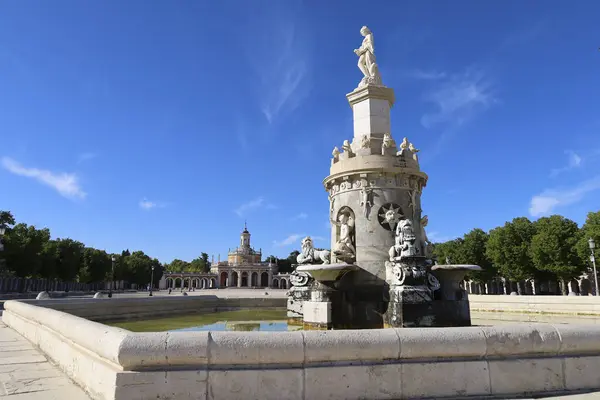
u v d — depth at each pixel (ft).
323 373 16.16
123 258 325.62
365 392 16.33
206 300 63.21
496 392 17.29
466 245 203.72
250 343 15.98
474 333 17.67
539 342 18.11
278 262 531.50
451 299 36.52
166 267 536.42
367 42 46.83
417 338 17.15
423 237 41.22
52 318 26.55
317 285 38.42
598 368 18.62
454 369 17.12
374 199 40.01
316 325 36.52
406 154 41.39
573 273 156.76
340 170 41.52
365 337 16.81
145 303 52.75
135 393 14.98
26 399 16.69
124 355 15.20
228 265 466.29
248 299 66.69
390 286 35.76
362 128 44.06
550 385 17.90
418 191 41.86
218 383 15.52
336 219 41.75
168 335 15.87
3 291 161.17
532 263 169.89
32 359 25.55
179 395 15.23
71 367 20.83
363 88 44.14
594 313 54.24
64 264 223.51
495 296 65.57
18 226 176.35
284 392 15.79
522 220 181.78
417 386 16.74
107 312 48.73
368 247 38.96
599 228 143.02
